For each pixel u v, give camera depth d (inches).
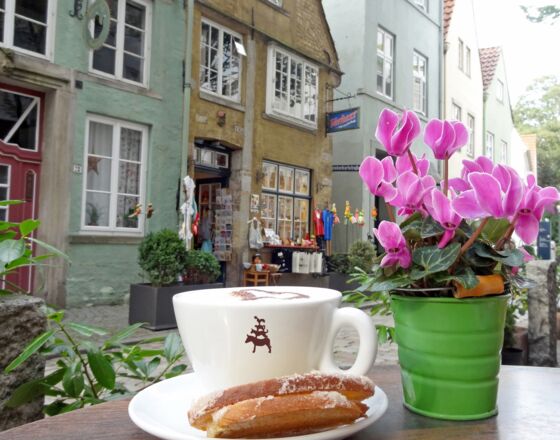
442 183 34.3
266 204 423.2
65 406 52.2
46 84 283.6
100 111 309.6
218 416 23.1
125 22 331.0
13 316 53.6
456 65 709.9
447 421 31.0
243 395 23.8
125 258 318.7
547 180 1630.2
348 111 455.8
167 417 28.6
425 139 34.6
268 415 22.9
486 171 34.7
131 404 28.9
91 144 312.0
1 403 52.4
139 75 339.9
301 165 448.1
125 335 53.8
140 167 335.9
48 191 286.5
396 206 35.4
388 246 31.5
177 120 351.6
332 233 504.7
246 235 395.5
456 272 31.1
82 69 301.7
